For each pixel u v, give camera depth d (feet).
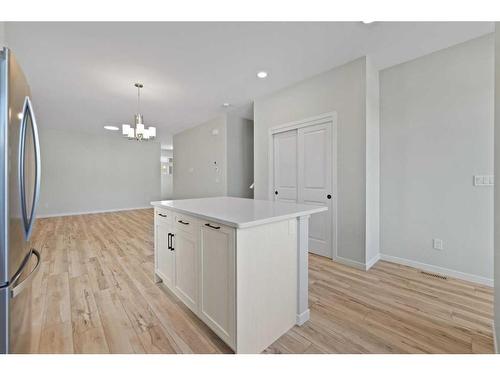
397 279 7.89
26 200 4.11
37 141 4.49
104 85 11.25
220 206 6.14
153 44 7.89
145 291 7.00
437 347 4.68
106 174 24.18
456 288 7.21
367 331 5.21
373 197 9.27
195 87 11.58
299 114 11.01
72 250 10.88
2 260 3.38
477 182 7.54
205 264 4.95
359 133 8.84
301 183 11.09
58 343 4.73
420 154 8.68
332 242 9.82
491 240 7.32
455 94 7.89
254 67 9.57
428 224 8.55
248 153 18.65
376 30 7.19
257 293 4.53
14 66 3.59
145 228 15.79
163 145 32.12
